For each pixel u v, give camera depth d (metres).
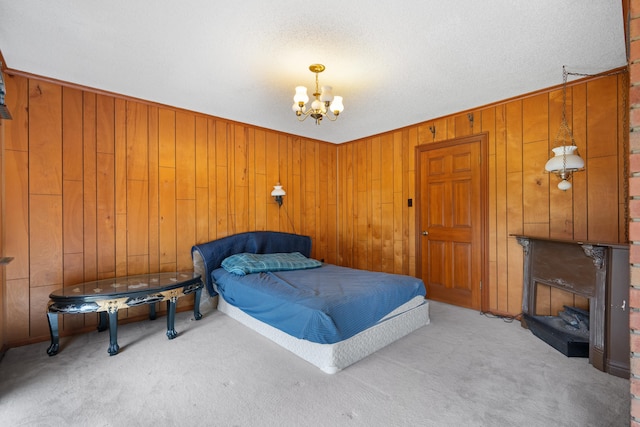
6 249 2.62
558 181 3.04
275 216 4.53
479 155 3.61
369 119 4.05
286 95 3.24
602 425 1.67
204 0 1.82
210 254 3.68
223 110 3.70
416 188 4.25
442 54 2.44
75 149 2.97
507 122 3.39
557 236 3.05
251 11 1.92
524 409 1.81
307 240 4.66
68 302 2.46
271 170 4.49
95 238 3.07
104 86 3.01
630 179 1.19
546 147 3.13
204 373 2.21
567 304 3.00
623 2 1.65
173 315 2.85
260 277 3.22
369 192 4.87
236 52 2.40
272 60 2.53
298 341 2.47
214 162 3.90
